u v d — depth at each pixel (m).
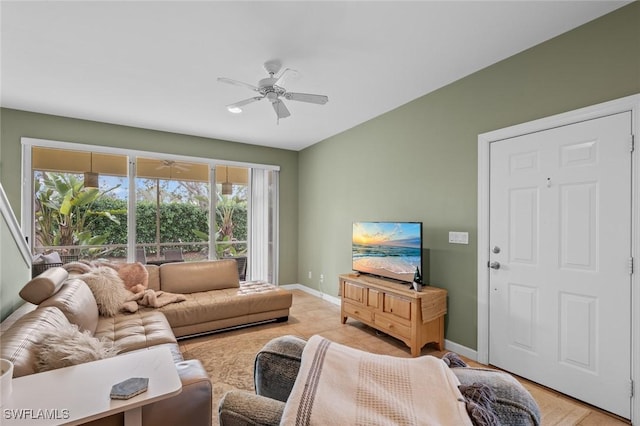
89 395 1.03
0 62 2.59
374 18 2.04
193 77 2.87
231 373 2.51
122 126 4.29
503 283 2.56
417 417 0.61
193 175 4.88
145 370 1.19
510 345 2.51
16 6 1.90
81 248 4.10
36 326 1.47
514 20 2.06
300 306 4.52
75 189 4.07
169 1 1.87
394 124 3.68
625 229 1.93
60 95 3.28
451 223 2.99
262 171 5.50
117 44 2.34
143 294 3.11
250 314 3.52
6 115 3.62
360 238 3.78
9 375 1.00
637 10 1.88
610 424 1.89
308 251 5.48
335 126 4.36
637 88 1.88
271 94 2.65
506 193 2.55
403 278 3.18
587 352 2.09
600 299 2.03
